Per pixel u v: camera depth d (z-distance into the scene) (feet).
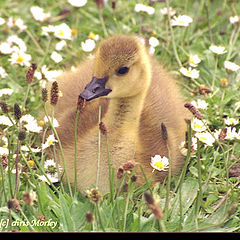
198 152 28.14
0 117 31.76
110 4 52.60
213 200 31.09
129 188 27.14
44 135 32.86
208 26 50.16
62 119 34.88
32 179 30.53
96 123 33.22
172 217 29.43
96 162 31.48
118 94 32.48
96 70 32.27
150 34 48.08
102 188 31.48
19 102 40.27
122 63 31.99
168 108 35.81
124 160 31.58
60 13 52.01
